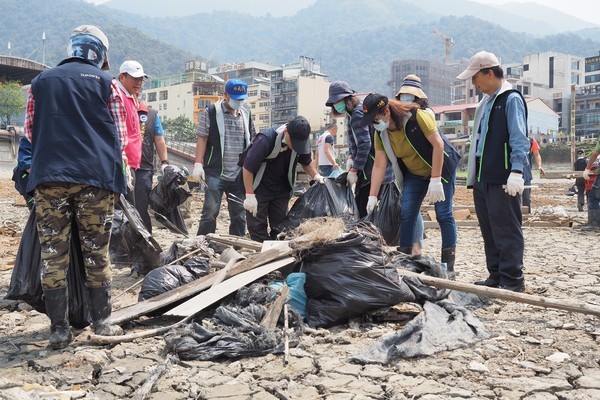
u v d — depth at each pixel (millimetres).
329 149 11977
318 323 4406
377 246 4699
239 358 3820
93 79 4082
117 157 4109
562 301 4594
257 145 6039
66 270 4051
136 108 6383
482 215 5766
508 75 109000
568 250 8961
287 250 4898
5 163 50250
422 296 4715
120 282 6090
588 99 100750
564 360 3748
